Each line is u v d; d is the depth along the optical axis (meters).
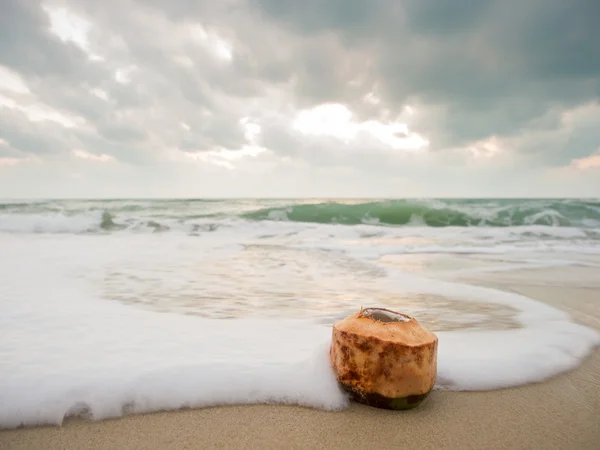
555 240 2.91
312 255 2.04
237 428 0.46
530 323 0.87
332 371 0.53
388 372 0.48
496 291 1.21
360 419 0.48
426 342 0.49
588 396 0.55
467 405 0.52
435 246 2.43
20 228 3.16
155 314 0.89
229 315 0.90
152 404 0.50
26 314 0.86
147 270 1.50
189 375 0.54
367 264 1.75
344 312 0.94
